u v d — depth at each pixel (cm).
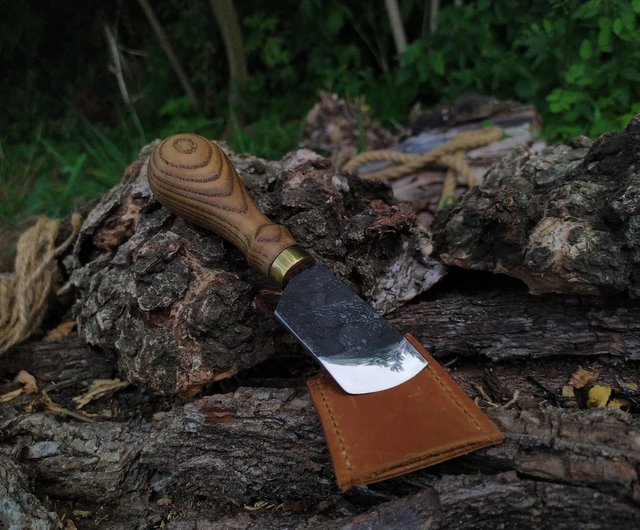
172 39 95
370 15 99
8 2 72
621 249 33
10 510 31
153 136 93
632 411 34
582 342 36
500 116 71
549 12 73
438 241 42
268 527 31
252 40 99
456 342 38
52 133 85
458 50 87
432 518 28
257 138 91
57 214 73
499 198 36
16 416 37
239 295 35
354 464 27
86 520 34
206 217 36
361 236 38
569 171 39
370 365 31
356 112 84
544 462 28
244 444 33
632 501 26
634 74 65
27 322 45
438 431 28
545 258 34
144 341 35
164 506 35
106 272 39
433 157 66
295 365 40
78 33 81
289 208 39
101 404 41
